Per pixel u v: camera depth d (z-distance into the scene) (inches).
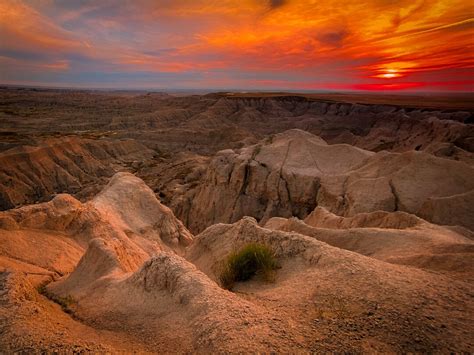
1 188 2475.4
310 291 301.7
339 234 656.4
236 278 387.5
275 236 469.1
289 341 219.0
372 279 300.8
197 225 1940.2
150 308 324.2
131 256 768.3
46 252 719.1
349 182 1485.0
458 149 1754.4
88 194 2438.5
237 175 1855.3
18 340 243.4
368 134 3821.4
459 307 251.9
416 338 217.8
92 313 352.5
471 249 444.1
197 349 230.2
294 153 1860.2
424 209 1088.2
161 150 4089.6
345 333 227.1
